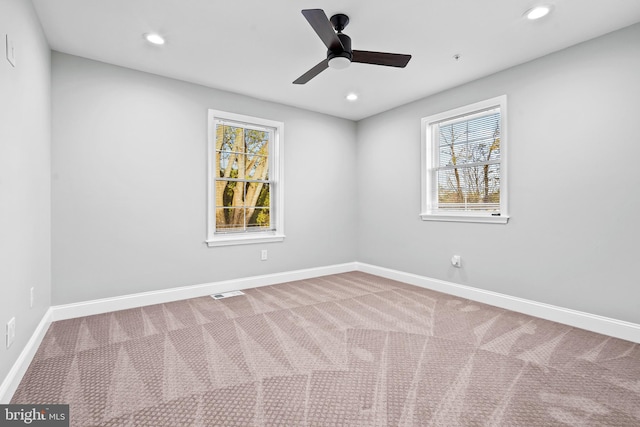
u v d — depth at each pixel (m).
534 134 2.89
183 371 1.89
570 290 2.67
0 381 1.52
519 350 2.17
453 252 3.58
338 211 4.72
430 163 3.88
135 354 2.11
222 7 2.16
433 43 2.62
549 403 1.58
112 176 2.99
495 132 3.25
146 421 1.45
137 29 2.42
